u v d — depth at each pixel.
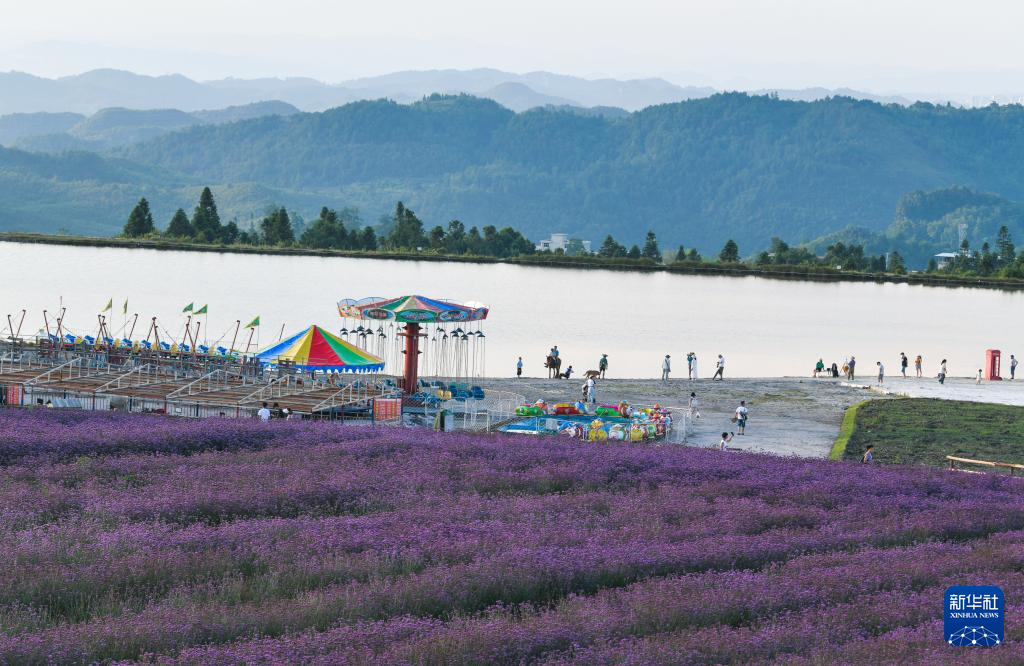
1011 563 44.00
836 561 43.28
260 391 103.19
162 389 102.31
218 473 57.97
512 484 59.72
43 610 34.44
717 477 66.44
